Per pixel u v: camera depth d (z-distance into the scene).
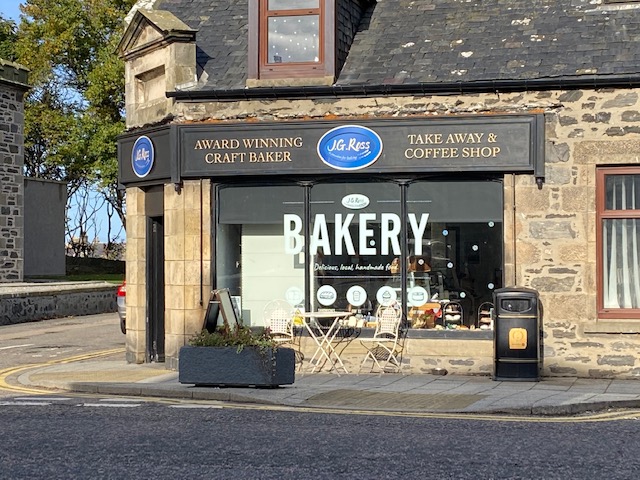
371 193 13.86
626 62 13.09
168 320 14.42
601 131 13.04
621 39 13.56
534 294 12.64
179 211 14.24
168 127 14.20
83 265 44.97
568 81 12.93
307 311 14.01
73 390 12.38
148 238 15.49
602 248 13.29
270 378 11.83
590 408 10.48
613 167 13.19
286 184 14.11
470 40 14.24
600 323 12.98
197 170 14.02
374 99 13.64
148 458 7.56
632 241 13.22
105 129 42.22
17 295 24.36
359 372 13.67
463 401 10.84
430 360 13.50
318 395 11.34
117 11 44.22
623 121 12.98
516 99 13.23
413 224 13.73
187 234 14.21
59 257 37.59
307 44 14.12
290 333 13.84
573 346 13.06
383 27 15.00
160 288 15.59
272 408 10.55
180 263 14.24
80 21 44.72
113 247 53.06
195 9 15.80
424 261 13.73
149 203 15.38
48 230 36.81
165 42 14.41
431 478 6.89
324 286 14.02
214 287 14.23
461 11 14.95
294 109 13.85
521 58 13.61
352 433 8.75
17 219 28.50
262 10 14.22
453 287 13.62
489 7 14.87
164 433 8.70
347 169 13.61
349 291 13.94
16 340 19.88
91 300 28.06
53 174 49.31
